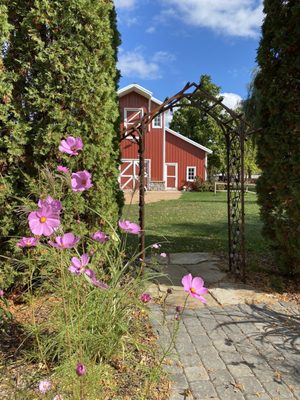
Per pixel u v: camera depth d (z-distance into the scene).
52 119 3.38
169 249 5.99
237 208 4.56
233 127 4.74
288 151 3.88
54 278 2.69
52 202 1.65
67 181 1.84
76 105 3.40
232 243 4.64
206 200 16.45
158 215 10.51
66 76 3.35
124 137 4.35
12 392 2.00
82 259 1.88
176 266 4.84
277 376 2.32
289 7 3.79
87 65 3.41
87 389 1.78
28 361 2.29
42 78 3.31
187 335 2.86
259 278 4.30
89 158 3.49
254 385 2.22
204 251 5.82
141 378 2.21
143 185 4.25
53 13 3.27
